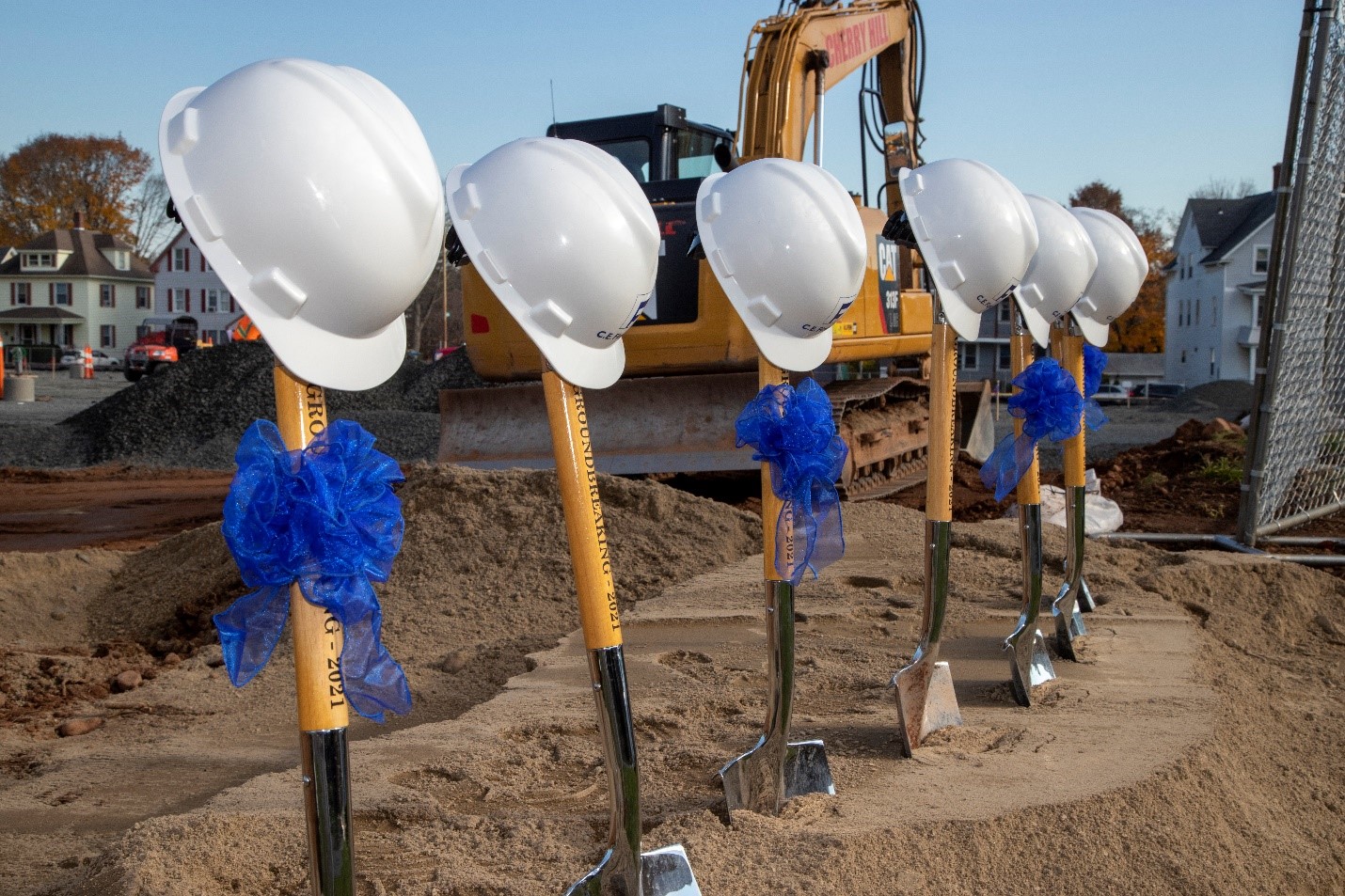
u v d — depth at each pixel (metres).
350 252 2.25
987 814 3.58
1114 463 16.44
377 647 2.33
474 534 8.32
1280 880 3.79
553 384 2.88
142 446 24.23
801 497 3.57
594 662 2.90
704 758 4.35
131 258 89.62
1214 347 62.91
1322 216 10.32
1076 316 6.02
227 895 3.28
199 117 2.25
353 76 2.50
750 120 12.18
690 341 11.23
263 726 5.56
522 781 4.16
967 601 7.38
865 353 12.67
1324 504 11.88
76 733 5.58
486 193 2.80
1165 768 4.05
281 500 2.20
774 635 3.70
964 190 4.34
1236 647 6.91
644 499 9.02
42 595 8.82
